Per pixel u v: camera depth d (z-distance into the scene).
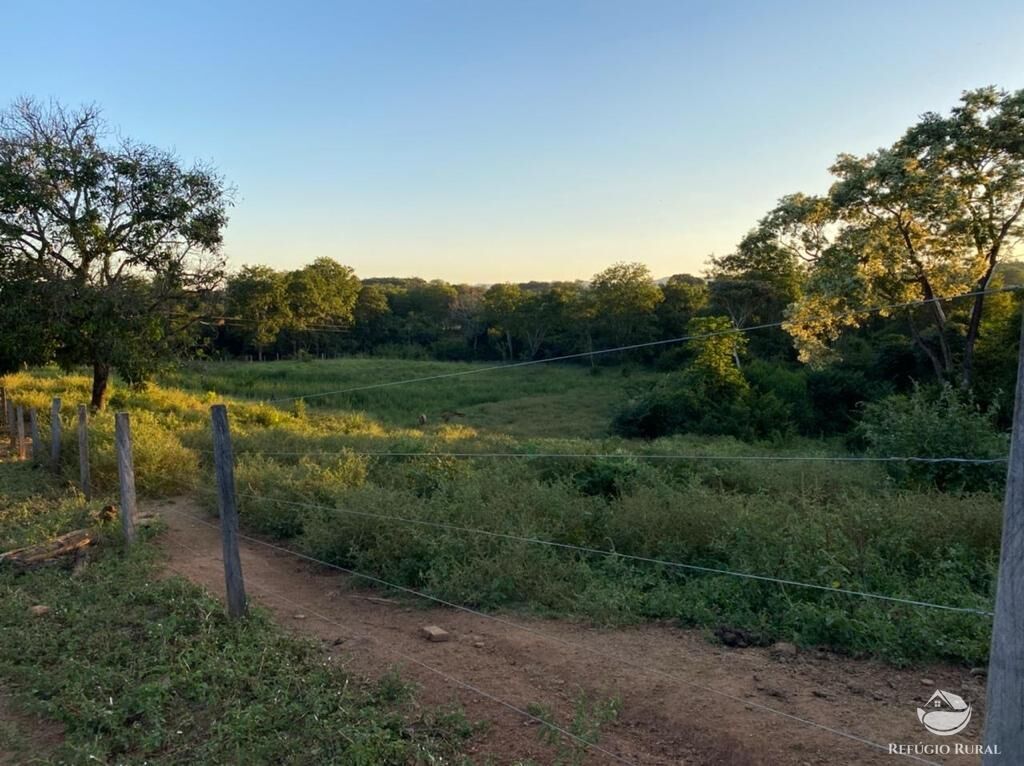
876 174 23.67
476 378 47.78
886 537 5.77
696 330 27.22
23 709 4.14
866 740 3.46
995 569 5.03
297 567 7.02
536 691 4.13
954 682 4.10
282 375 46.91
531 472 9.33
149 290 20.52
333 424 22.98
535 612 5.44
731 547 5.91
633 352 55.81
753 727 3.60
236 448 12.88
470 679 4.30
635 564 6.23
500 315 61.94
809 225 26.97
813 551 5.48
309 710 3.84
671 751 3.50
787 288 40.00
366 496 7.39
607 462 9.33
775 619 4.99
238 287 49.03
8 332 18.80
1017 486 1.81
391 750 3.44
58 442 11.76
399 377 47.72
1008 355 20.77
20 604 5.62
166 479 10.50
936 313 23.06
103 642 4.87
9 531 7.92
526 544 6.08
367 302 76.06
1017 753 1.82
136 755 3.58
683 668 4.37
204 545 7.87
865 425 11.62
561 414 33.41
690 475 8.98
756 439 24.88
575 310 57.03
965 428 9.04
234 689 4.12
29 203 18.45
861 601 4.88
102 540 7.39
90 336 19.47
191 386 35.41
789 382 27.78
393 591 6.09
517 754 3.48
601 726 3.70
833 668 4.34
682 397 26.86
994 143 22.31
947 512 6.12
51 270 19.08
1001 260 23.50
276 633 4.93
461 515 6.66
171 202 20.17
